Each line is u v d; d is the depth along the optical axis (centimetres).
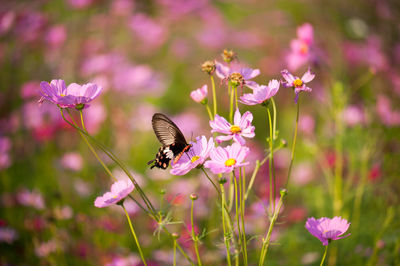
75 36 307
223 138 146
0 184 217
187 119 268
